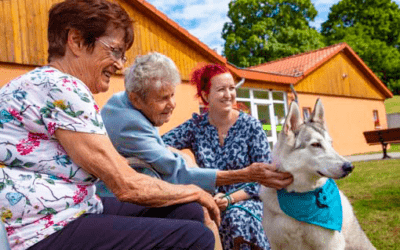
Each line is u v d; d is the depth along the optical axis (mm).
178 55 12039
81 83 1601
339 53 21656
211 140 3213
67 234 1476
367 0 52656
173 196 1742
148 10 11180
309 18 44281
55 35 1719
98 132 1542
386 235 4465
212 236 1645
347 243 3322
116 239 1508
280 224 3059
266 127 15539
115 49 1771
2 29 8203
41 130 1486
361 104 23125
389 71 50844
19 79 1553
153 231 1543
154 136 2375
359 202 6438
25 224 1416
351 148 21375
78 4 1687
